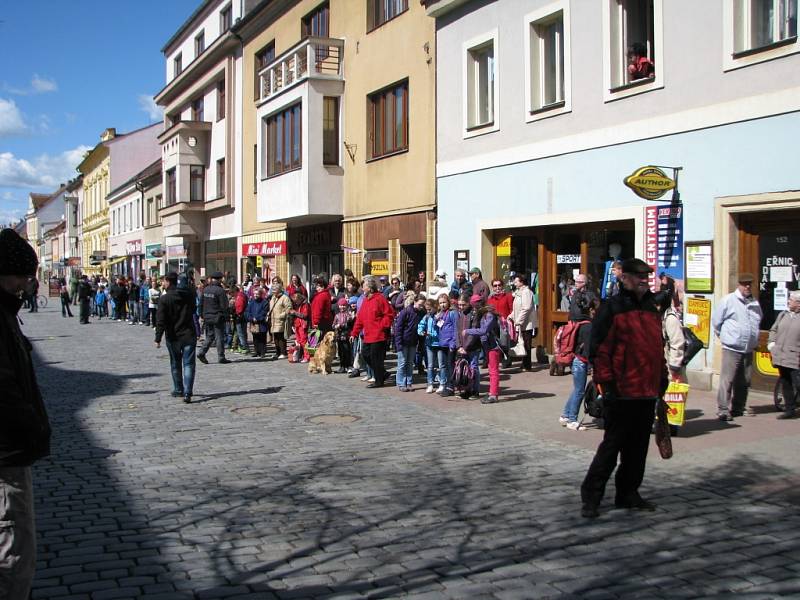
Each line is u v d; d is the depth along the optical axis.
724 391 9.55
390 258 19.77
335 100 22.14
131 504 6.43
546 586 4.69
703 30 11.39
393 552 5.30
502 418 10.25
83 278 32.97
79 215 80.19
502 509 6.28
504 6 15.44
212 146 34.38
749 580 4.75
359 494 6.72
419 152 18.45
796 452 7.96
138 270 51.12
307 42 21.62
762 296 10.99
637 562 5.07
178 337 11.88
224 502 6.49
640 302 6.11
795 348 9.48
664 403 6.59
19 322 3.70
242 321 19.14
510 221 15.38
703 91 11.41
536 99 14.88
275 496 6.67
